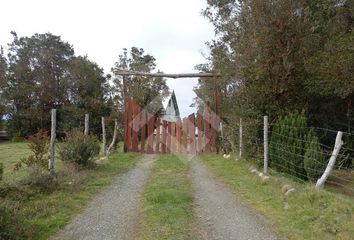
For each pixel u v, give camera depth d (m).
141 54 31.08
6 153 17.12
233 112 13.77
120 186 8.63
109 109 25.30
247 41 11.57
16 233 5.02
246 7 11.55
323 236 5.23
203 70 18.95
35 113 31.22
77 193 7.67
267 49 11.20
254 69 11.53
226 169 10.95
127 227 5.78
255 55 11.41
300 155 9.94
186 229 5.70
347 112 14.09
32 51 33.34
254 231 5.63
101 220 6.11
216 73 14.44
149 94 22.80
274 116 11.77
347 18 14.30
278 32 11.00
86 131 11.41
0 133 32.69
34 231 5.38
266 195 7.61
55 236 5.36
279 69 11.32
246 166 11.09
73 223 5.93
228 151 14.74
